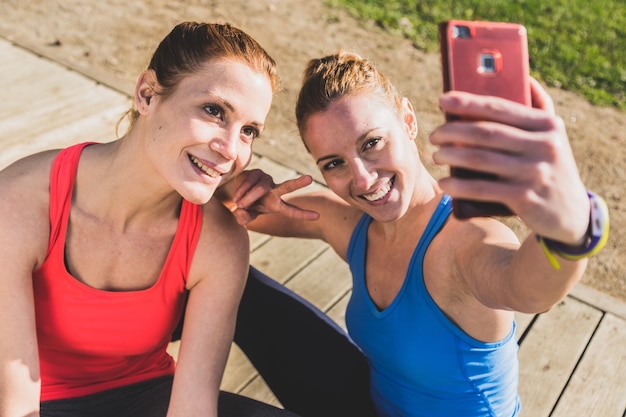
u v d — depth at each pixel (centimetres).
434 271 173
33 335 171
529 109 97
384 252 193
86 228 176
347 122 171
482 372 180
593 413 239
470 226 167
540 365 256
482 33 111
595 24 664
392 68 558
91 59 486
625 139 509
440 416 188
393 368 189
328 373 220
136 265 179
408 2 666
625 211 426
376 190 174
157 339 189
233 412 188
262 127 170
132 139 168
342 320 273
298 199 224
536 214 99
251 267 223
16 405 167
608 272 363
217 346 185
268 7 627
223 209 189
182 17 578
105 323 181
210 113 160
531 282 123
